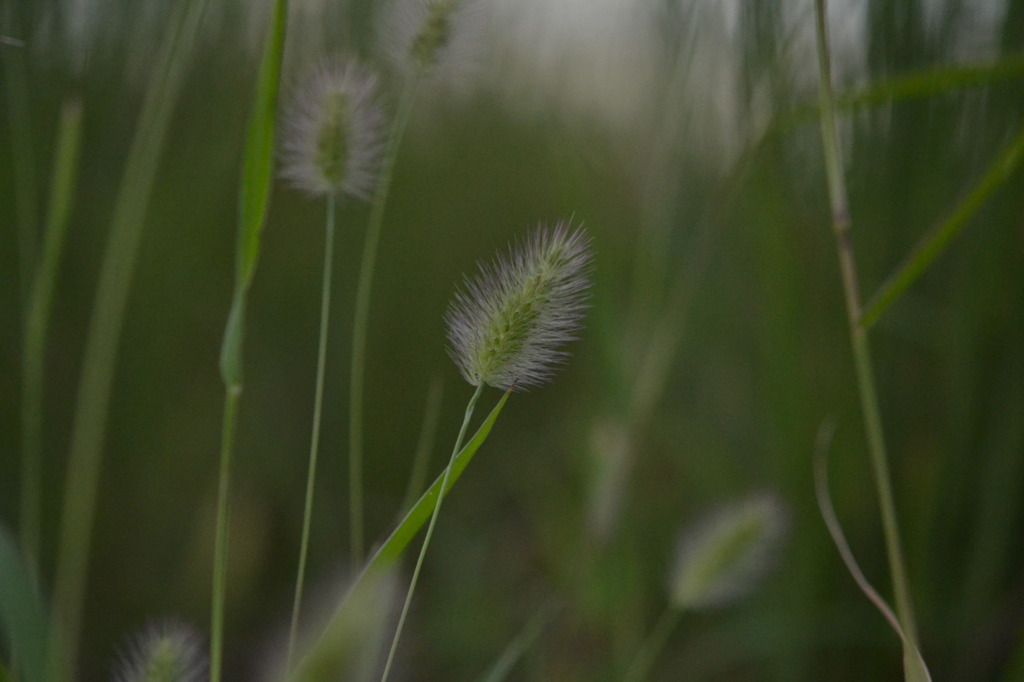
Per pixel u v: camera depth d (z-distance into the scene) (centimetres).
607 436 82
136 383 97
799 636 85
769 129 79
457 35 66
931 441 93
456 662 90
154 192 103
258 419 106
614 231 115
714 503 95
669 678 86
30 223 80
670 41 90
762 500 73
